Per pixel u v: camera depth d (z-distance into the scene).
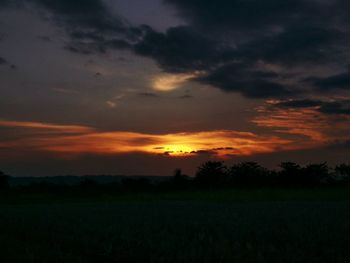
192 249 11.24
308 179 62.72
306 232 13.52
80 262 11.12
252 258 10.39
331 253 10.58
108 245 12.50
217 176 68.81
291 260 10.06
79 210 25.58
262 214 19.94
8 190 60.44
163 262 10.51
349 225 15.05
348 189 43.03
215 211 22.53
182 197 42.38
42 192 58.94
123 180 72.50
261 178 67.25
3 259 11.56
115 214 21.94
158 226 16.08
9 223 18.72
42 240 14.26
